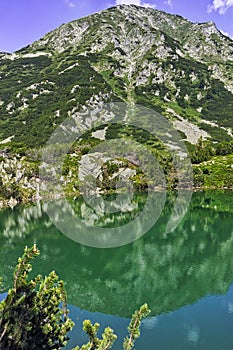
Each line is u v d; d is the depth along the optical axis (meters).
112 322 25.66
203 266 39.88
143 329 24.70
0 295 29.70
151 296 31.19
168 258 42.97
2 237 59.34
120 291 32.12
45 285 10.82
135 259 42.56
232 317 26.42
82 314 27.09
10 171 99.94
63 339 10.95
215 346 22.28
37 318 10.27
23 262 10.16
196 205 80.12
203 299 30.23
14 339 9.42
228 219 66.31
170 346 22.31
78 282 35.25
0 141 144.50
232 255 44.25
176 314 27.14
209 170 118.31
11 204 93.62
